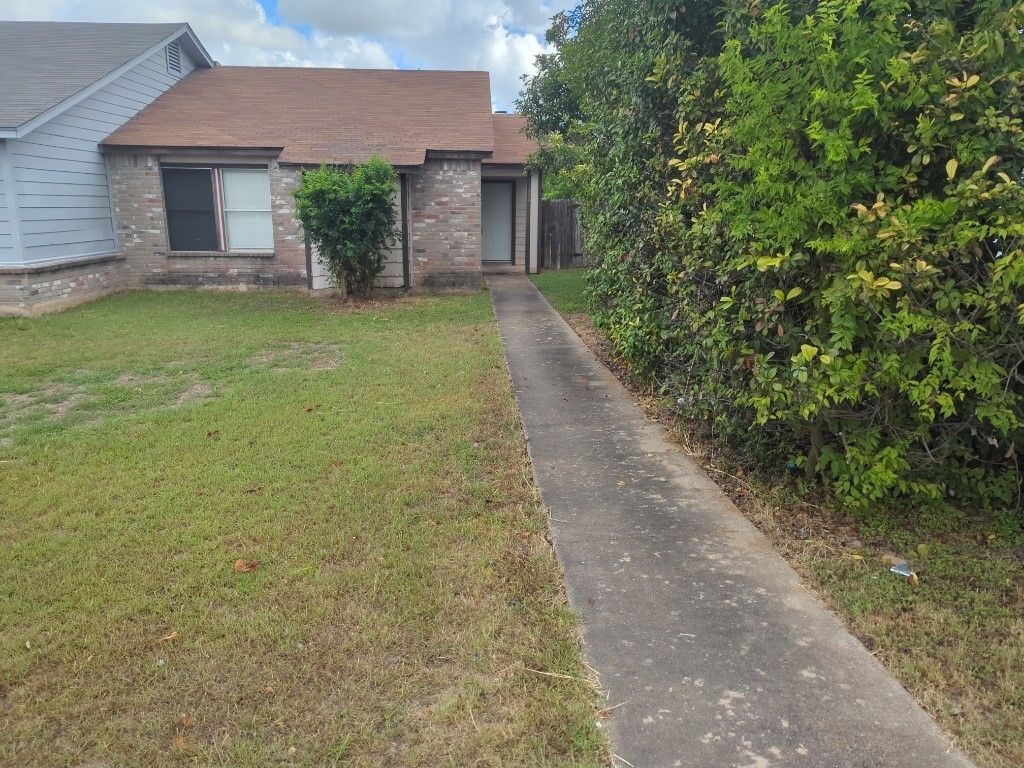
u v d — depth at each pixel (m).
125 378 7.36
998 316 3.29
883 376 3.43
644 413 6.11
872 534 3.83
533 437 5.47
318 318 11.04
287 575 3.42
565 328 10.22
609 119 7.00
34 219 11.25
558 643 2.89
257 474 4.69
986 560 3.50
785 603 3.18
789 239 3.55
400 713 2.53
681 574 3.44
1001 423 3.38
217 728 2.46
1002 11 3.27
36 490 4.47
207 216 13.86
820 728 2.40
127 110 14.07
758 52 4.11
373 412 6.06
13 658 2.83
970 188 3.07
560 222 18.53
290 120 14.68
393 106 15.80
